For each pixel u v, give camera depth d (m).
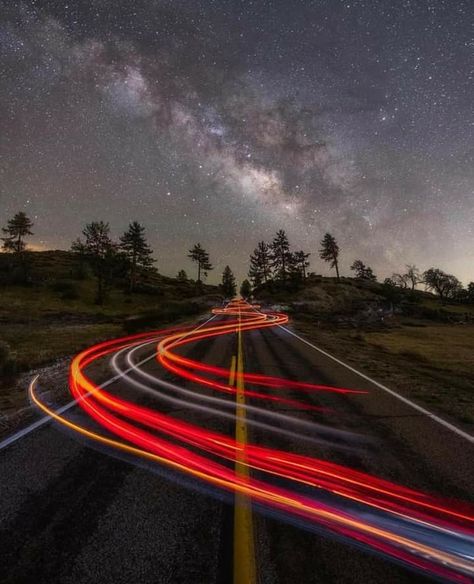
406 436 5.35
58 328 26.56
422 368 12.17
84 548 2.83
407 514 3.31
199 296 77.38
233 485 3.81
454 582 2.48
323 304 74.75
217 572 2.55
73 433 5.33
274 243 103.81
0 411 6.60
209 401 7.14
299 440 5.16
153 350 14.52
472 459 4.56
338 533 3.01
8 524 3.16
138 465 4.28
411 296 92.38
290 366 11.10
